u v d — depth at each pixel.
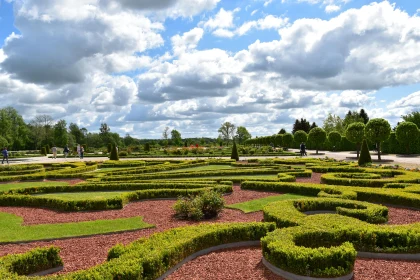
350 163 27.27
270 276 6.45
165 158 45.31
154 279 6.22
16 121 94.31
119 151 57.66
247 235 8.48
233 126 111.25
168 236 7.64
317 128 51.12
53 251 7.12
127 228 9.99
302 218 9.12
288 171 21.48
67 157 53.78
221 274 6.58
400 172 19.33
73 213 12.38
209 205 11.21
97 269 5.81
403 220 10.50
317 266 6.23
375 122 33.94
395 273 6.48
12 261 6.54
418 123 52.22
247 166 27.11
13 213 12.58
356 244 7.56
